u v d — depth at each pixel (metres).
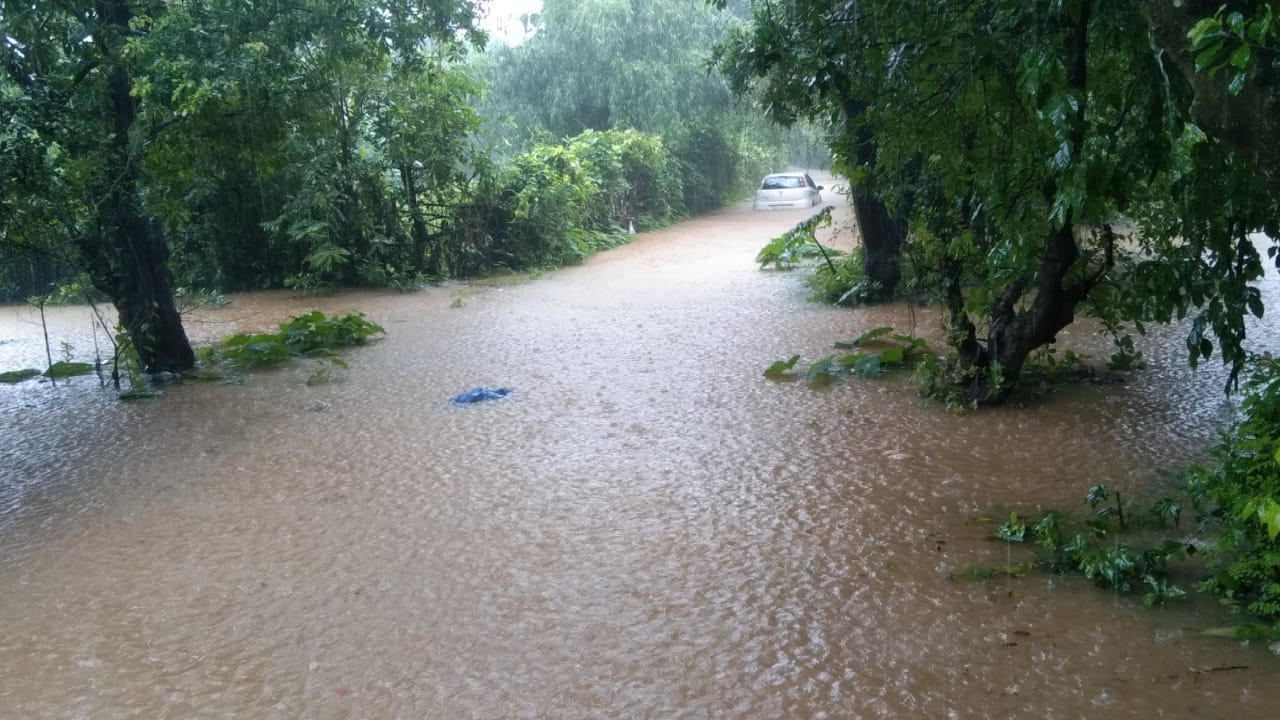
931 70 5.91
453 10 11.70
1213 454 4.69
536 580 4.57
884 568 4.50
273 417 7.95
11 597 4.70
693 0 26.59
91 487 6.36
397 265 16.47
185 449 7.15
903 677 3.58
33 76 8.70
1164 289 6.14
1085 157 4.70
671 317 11.79
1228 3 2.94
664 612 4.19
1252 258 5.41
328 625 4.22
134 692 3.76
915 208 8.02
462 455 6.59
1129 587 4.13
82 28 8.92
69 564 5.07
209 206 16.16
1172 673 3.49
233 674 3.85
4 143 7.82
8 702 3.73
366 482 6.13
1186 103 4.41
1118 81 5.45
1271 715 3.21
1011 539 4.70
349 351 10.70
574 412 7.55
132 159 9.12
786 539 4.89
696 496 5.57
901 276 11.37
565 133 26.83
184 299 15.02
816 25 7.00
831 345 9.53
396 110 15.67
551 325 11.73
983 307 7.14
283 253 16.42
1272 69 2.84
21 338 13.06
